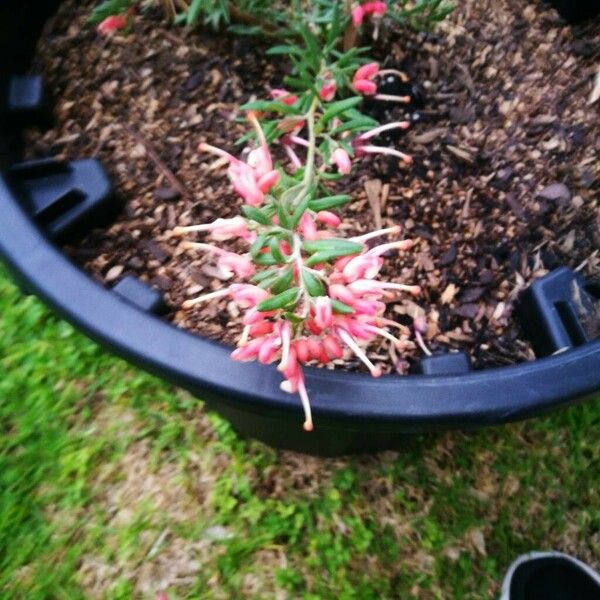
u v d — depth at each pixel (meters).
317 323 0.32
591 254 0.55
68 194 0.51
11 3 0.54
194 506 0.62
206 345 0.40
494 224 0.56
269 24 0.56
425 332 0.52
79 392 0.64
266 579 0.60
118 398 0.64
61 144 0.56
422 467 0.64
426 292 0.54
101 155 0.56
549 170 0.57
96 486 0.62
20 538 0.60
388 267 0.54
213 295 0.35
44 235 0.43
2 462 0.62
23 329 0.64
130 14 0.55
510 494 0.64
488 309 0.53
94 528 0.61
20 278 0.43
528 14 0.62
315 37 0.53
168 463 0.63
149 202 0.55
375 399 0.40
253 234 0.36
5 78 0.54
